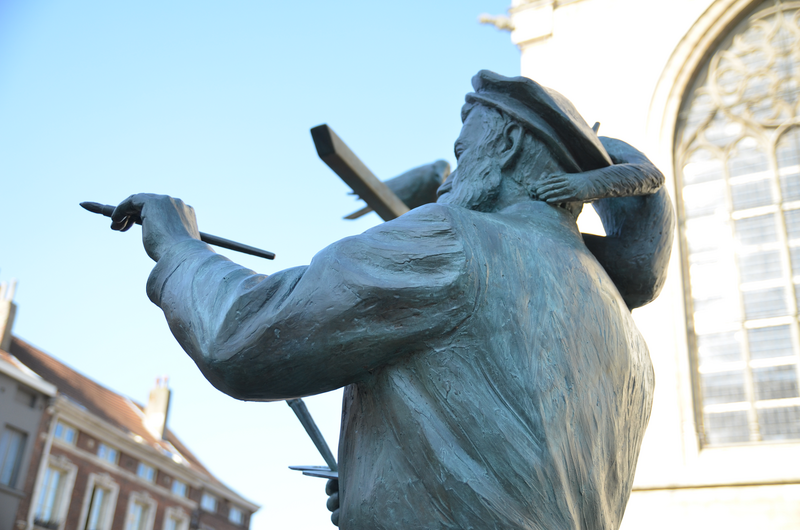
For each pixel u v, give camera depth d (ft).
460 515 2.81
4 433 77.36
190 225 3.62
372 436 3.04
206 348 2.92
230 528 111.86
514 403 2.96
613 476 3.37
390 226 3.07
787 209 32.89
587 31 38.83
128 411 113.60
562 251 3.47
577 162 3.86
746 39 36.24
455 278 2.95
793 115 34.24
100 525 88.43
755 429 29.73
